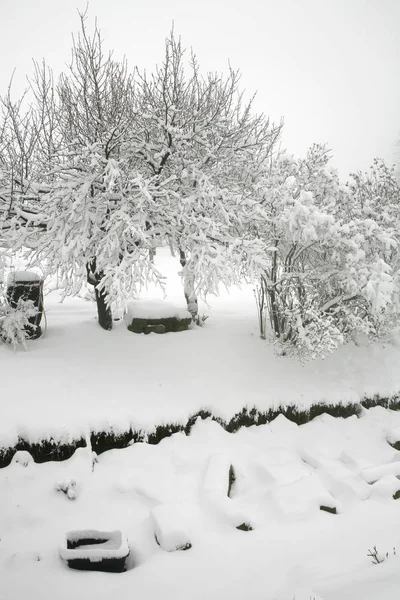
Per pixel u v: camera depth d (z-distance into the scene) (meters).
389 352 7.39
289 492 4.38
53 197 5.89
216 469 4.71
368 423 6.28
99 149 6.10
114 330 7.03
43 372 5.54
